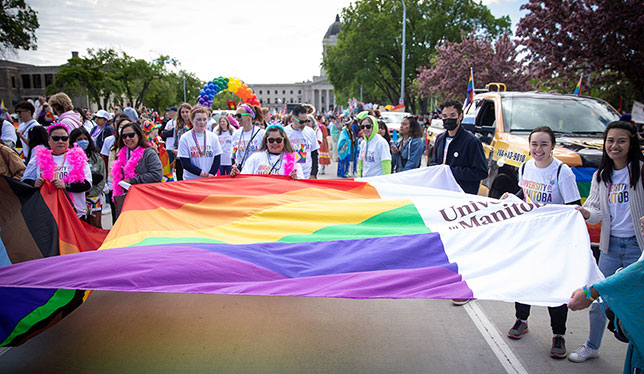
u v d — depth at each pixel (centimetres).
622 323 228
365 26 4722
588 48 1127
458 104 523
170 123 1056
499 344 383
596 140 588
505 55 2120
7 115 1154
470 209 372
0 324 293
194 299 476
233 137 748
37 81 8088
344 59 4875
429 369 342
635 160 340
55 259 300
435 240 342
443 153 559
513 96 725
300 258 334
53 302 307
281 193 473
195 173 643
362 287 283
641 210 339
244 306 460
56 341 383
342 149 1101
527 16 1220
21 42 3122
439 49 2414
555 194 388
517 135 641
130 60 6812
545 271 295
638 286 220
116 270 287
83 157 480
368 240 351
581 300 242
